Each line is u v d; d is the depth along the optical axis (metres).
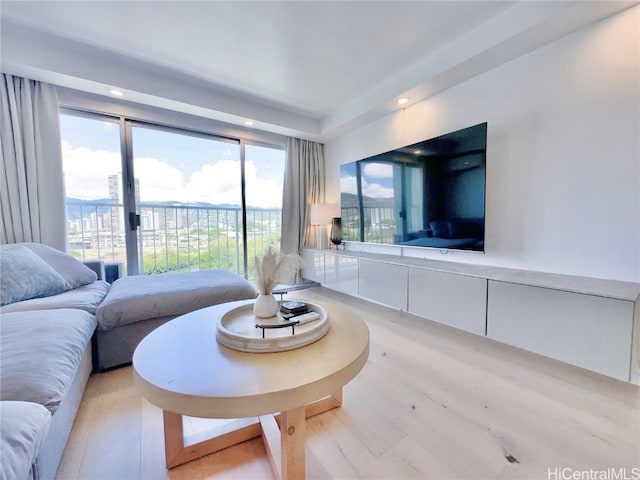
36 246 2.07
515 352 1.90
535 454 1.06
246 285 2.10
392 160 2.80
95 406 1.38
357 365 0.90
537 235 1.94
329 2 1.68
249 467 1.05
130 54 2.22
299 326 1.11
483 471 0.99
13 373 0.87
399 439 1.15
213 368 0.84
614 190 1.62
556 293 1.52
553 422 1.23
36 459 0.80
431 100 2.56
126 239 2.76
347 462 1.04
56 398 0.87
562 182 1.81
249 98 3.01
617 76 1.58
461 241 2.22
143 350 0.96
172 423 1.02
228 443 1.14
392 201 2.82
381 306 3.00
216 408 0.71
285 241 3.75
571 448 1.09
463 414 1.29
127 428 1.23
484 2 1.70
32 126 2.21
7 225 2.13
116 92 2.46
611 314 1.34
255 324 1.13
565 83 1.77
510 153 2.04
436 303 2.14
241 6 1.71
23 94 2.18
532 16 1.65
